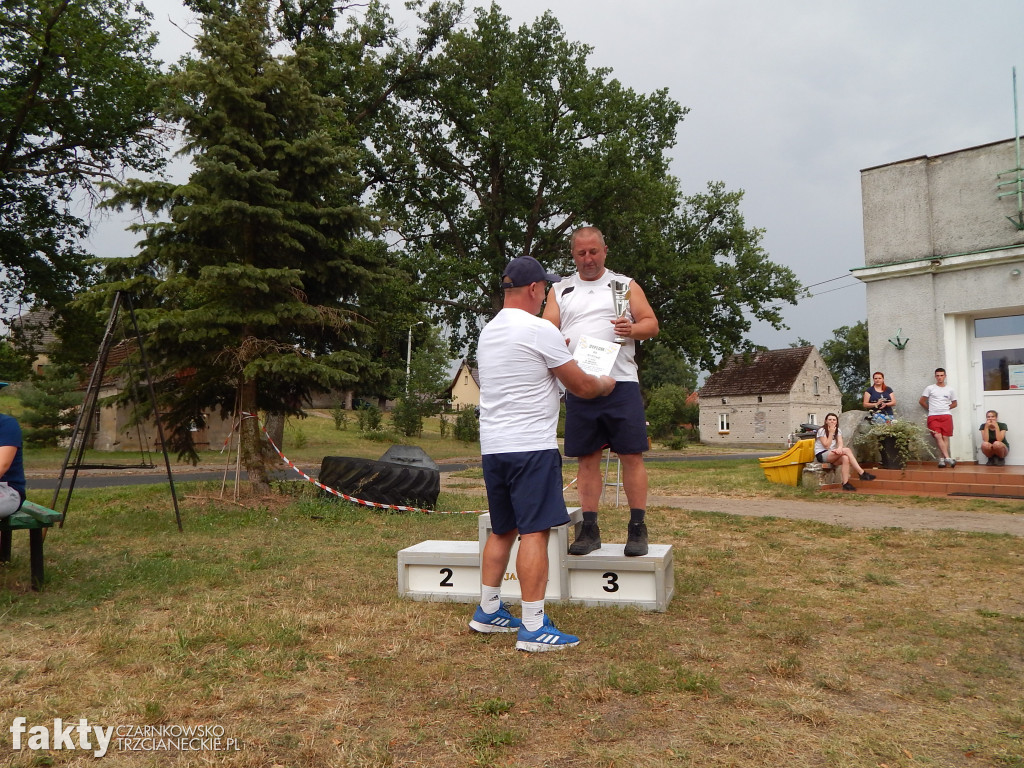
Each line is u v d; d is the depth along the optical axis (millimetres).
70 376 30406
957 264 11773
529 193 29672
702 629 4094
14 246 21781
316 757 2531
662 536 7273
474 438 42000
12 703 2990
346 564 6020
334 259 10680
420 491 10172
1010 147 11477
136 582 5258
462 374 74500
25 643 3826
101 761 2494
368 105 26266
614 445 4562
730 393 62156
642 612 4449
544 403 3826
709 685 3143
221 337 9922
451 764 2482
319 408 54281
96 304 9969
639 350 31625
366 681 3262
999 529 7566
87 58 20031
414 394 42500
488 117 27031
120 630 4031
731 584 5176
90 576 5445
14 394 34938
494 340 3881
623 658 3568
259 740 2654
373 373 10680
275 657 3541
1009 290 11344
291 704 2998
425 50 26297
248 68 9773
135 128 21922
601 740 2656
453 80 27969
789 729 2740
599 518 8523
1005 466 11320
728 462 23984
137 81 20719
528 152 26109
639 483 4582
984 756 2514
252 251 10195
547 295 4719
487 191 30656
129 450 29984
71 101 21141
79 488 13391
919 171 12359
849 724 2789
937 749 2574
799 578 5402
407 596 4844
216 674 3314
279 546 6898
